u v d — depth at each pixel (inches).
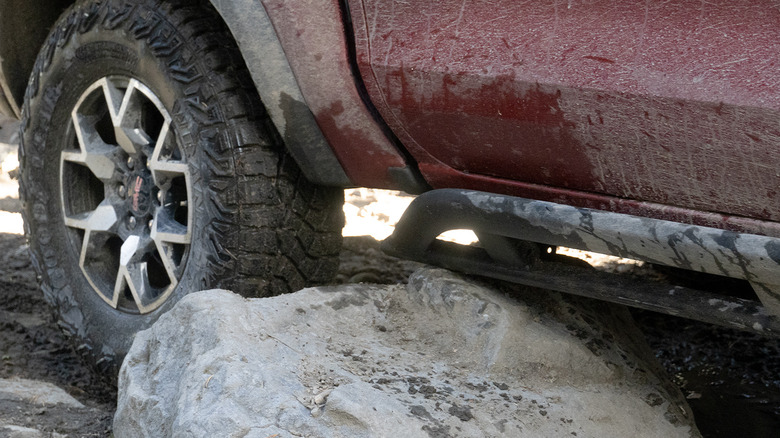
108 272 124.6
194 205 107.8
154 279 124.0
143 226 117.9
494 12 86.0
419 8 90.0
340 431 75.0
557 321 98.4
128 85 115.7
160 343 92.5
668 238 78.8
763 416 113.0
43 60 126.6
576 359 94.3
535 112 85.2
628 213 86.8
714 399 118.0
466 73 87.4
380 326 98.3
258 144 104.8
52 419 109.3
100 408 117.5
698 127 76.8
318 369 84.7
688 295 83.9
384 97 94.5
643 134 80.4
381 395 80.6
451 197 92.2
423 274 102.0
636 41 78.4
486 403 85.0
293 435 74.2
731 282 136.9
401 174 100.3
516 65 84.6
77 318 125.0
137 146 116.3
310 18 95.1
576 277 90.4
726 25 74.2
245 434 74.4
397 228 99.2
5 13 133.7
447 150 95.0
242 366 81.2
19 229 193.2
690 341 135.7
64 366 132.3
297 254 109.6
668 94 76.9
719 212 81.1
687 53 76.1
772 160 74.5
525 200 87.7
